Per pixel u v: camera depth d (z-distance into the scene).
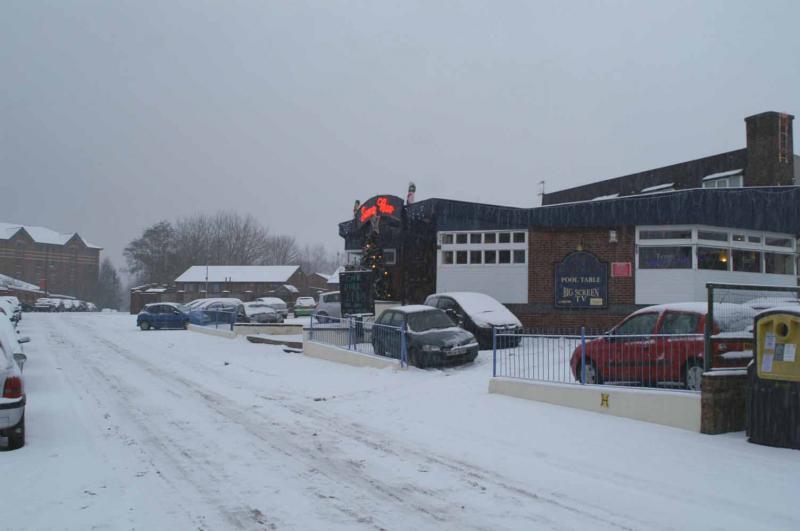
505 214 21.44
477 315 18.22
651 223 19.59
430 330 15.98
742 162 28.17
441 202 22.22
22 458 7.85
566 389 10.80
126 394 12.81
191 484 6.85
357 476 7.18
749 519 5.73
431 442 8.77
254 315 33.16
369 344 17.59
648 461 7.58
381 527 5.62
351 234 27.48
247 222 104.81
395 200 23.47
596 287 20.16
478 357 16.69
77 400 12.04
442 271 22.11
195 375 15.73
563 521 5.74
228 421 10.19
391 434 9.27
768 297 10.11
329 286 84.31
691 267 19.17
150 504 6.19
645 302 19.56
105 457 7.93
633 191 34.84
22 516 5.82
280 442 8.78
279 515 5.92
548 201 42.06
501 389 12.02
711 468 7.22
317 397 12.45
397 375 14.74
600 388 10.27
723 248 19.75
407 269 23.97
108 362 18.55
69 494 6.46
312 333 20.38
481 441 8.79
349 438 9.02
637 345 10.77
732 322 9.59
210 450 8.33
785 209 19.94
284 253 109.56
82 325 38.97
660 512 5.93
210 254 98.38
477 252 21.84
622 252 19.95
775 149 26.36
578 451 8.13
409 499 6.39
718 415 8.71
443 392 12.52
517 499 6.37
